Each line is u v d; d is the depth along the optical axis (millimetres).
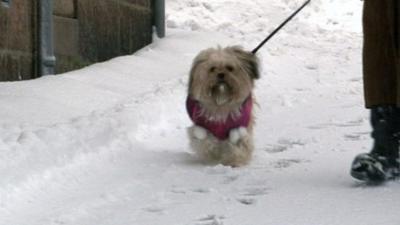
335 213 2797
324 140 3852
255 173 3359
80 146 3609
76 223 2889
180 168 3480
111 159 3592
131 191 3205
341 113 4449
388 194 2941
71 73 5105
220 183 3258
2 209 2994
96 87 4867
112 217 2930
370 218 2727
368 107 3084
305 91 5145
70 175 3346
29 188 3172
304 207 2883
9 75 4770
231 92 3447
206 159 3566
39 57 4988
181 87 4867
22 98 4414
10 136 3721
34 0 4965
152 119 4191
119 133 3852
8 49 4754
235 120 3498
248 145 3531
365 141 3777
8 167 3309
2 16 4688
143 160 3611
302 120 4336
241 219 2826
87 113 4316
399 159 3084
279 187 3133
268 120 4383
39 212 2996
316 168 3371
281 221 2773
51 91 4609
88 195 3156
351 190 3021
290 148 3760
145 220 2885
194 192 3162
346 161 3447
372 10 3090
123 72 5324
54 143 3631
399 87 3008
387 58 3068
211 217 2871
